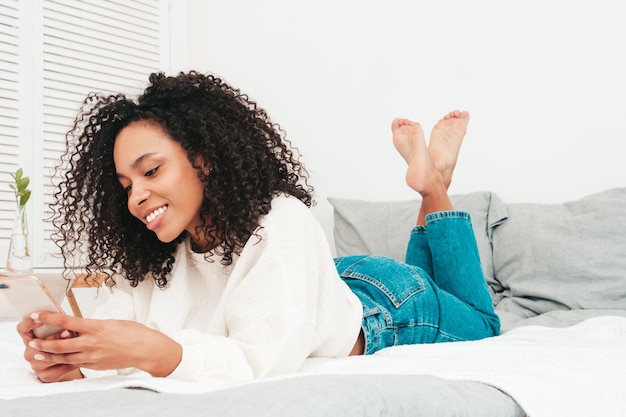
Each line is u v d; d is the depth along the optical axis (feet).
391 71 8.99
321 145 9.61
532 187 7.69
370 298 4.39
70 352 2.67
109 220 4.02
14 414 1.81
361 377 2.07
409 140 5.96
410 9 8.84
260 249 3.50
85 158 4.03
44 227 9.14
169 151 3.53
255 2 10.46
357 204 8.05
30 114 9.20
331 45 9.61
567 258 6.07
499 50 8.04
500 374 2.57
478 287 5.20
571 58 7.48
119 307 4.10
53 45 9.57
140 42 10.52
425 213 5.79
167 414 1.63
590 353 3.35
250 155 3.68
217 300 3.81
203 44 11.08
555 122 7.56
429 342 4.52
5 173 8.91
